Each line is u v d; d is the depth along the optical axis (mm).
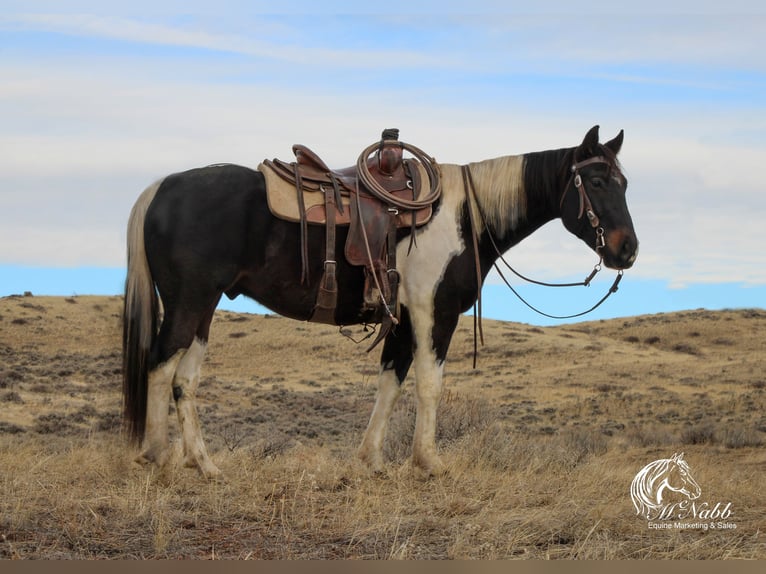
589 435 22344
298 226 6766
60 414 25703
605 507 6125
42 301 72500
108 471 6918
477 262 7266
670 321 85312
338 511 5895
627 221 7309
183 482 6496
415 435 7188
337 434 26062
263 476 6945
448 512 5992
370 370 59562
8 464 7617
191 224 6582
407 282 7098
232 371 58781
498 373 59188
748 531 5719
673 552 4996
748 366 60469
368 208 6918
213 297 6672
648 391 49531
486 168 7539
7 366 45344
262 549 5039
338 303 6984
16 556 4652
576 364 63750
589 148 7387
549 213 7641
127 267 6770
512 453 10047
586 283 7625
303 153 6914
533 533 5391
